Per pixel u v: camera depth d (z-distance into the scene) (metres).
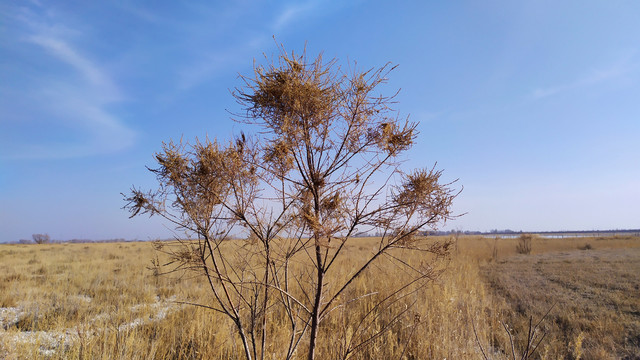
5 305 7.32
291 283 4.57
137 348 4.58
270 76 2.94
